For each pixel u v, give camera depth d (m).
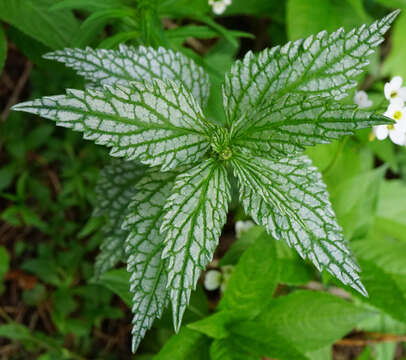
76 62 0.31
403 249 0.41
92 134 0.28
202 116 0.30
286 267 0.39
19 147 0.48
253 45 0.54
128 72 0.32
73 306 0.46
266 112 0.30
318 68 0.30
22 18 0.36
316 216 0.30
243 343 0.36
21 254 0.49
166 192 0.31
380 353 0.47
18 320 0.48
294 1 0.44
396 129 0.33
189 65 0.33
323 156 0.36
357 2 0.43
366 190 0.41
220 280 0.41
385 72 0.51
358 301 0.43
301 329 0.38
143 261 0.30
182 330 0.37
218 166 0.30
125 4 0.36
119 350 0.49
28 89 0.51
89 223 0.39
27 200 0.50
